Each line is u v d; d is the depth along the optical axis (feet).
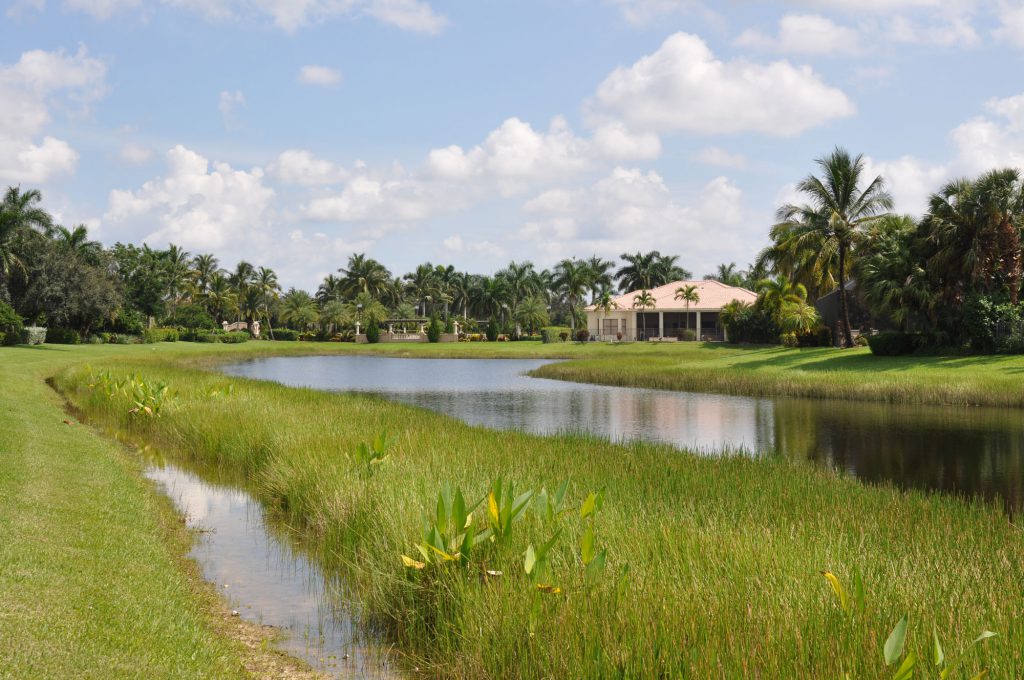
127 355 148.66
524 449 39.63
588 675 14.85
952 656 14.11
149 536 26.68
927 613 16.34
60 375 93.61
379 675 18.12
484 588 18.97
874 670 13.56
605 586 17.95
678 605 16.43
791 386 91.91
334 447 37.86
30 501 26.30
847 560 20.16
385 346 253.44
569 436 48.16
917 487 40.50
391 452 36.45
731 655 14.42
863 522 25.93
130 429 55.93
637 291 284.41
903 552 22.12
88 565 21.07
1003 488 40.27
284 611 22.02
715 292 261.65
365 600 21.98
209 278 350.43
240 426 46.01
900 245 121.90
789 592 17.07
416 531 22.85
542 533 21.85
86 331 193.67
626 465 36.40
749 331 201.77
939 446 53.93
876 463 47.85
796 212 147.64
